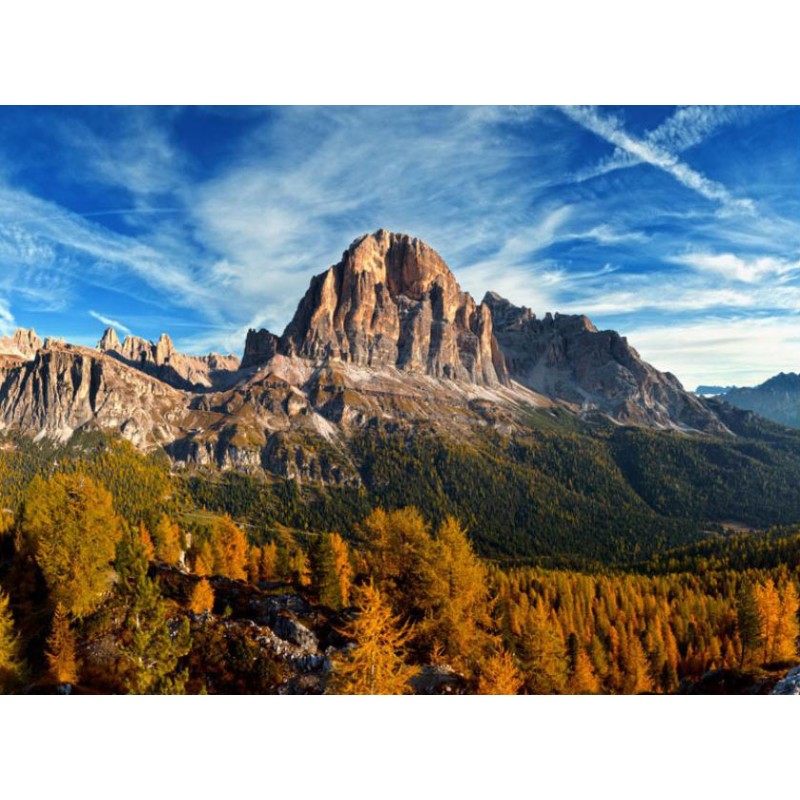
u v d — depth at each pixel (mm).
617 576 194125
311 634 54719
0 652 42156
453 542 44125
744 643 74625
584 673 48344
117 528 64125
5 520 80500
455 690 37094
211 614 55250
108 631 49719
